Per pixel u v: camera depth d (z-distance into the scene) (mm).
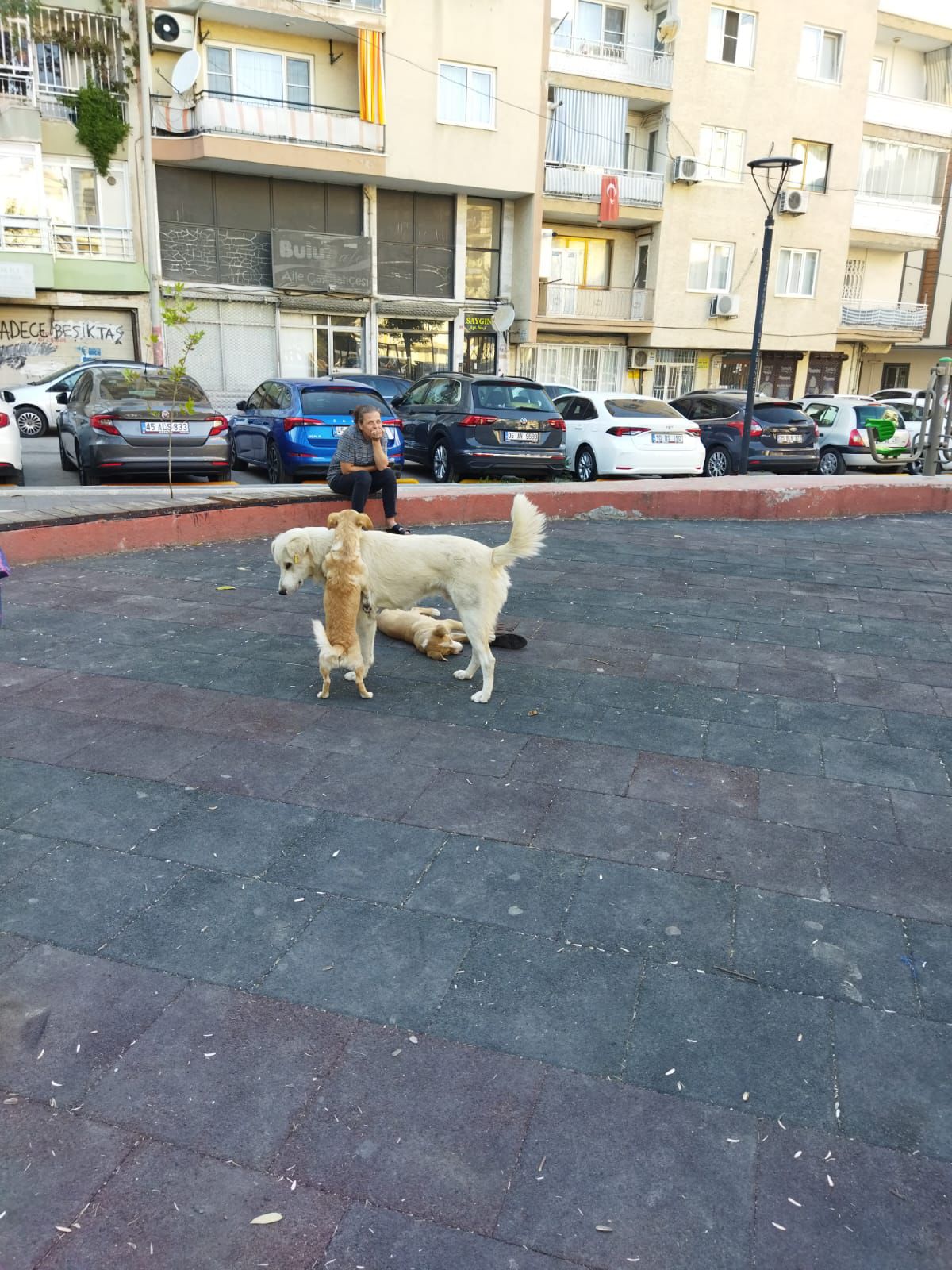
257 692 4812
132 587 6863
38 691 4773
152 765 3932
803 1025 2488
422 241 25875
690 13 26328
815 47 28625
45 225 21375
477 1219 1914
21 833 3363
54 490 8883
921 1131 2154
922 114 30531
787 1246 1865
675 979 2654
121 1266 1804
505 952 2758
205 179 23359
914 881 3172
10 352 22234
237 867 3176
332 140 23203
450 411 12953
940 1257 1851
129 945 2756
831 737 4383
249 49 23172
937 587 7496
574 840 3391
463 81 24203
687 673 5254
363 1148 2082
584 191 26625
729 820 3562
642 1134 2129
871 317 31750
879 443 17578
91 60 21578
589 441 14539
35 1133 2107
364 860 3225
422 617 5617
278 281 23969
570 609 6547
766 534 9898
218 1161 2043
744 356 30641
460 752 4117
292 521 8734
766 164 15961
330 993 2572
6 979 2598
